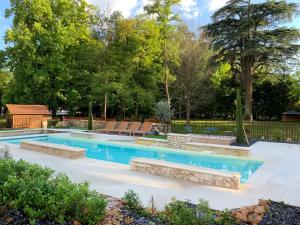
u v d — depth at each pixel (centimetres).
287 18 2716
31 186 470
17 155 1168
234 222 432
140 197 634
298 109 4209
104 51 2600
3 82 3734
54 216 422
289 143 1565
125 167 955
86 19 3016
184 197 643
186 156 1319
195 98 3212
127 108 2939
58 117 3052
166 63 2767
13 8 2750
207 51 2911
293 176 851
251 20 2703
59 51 2736
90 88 2911
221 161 1204
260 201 534
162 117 2192
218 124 2664
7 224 405
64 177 535
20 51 2641
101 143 1661
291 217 457
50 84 2770
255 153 1258
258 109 4181
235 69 3281
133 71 2717
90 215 419
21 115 2436
